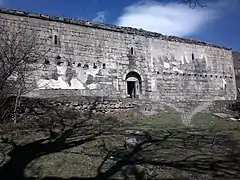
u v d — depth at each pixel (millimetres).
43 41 19594
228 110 19766
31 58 17953
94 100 16266
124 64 23469
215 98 28766
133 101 18891
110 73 22531
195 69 27875
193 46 28328
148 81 24656
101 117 15375
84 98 16391
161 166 8055
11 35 18172
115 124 14141
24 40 17484
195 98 27188
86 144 10242
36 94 18078
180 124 14930
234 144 10680
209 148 10094
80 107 15461
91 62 21641
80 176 7332
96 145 10156
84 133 11898
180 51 27266
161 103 20969
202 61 28641
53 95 18734
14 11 18750
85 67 21266
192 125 14758
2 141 10203
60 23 20656
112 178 7168
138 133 12125
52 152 9250
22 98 13711
